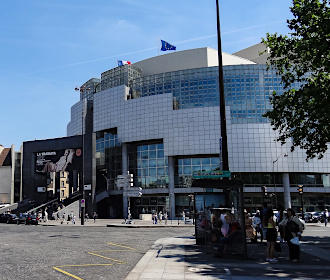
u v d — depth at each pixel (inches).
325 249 598.9
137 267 408.8
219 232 498.0
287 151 2396.7
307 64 821.9
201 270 388.8
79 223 1765.5
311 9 740.0
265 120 2433.6
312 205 2496.3
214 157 2480.3
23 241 752.3
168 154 2486.5
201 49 2849.4
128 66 2842.0
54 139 2783.0
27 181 2839.6
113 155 2780.5
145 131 2586.1
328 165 2447.1
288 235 462.3
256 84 2485.2
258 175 2437.3
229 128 2410.2
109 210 2768.2
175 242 701.3
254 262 450.6
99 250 586.2
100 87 3019.2
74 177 3319.4
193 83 2556.6
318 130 823.1
